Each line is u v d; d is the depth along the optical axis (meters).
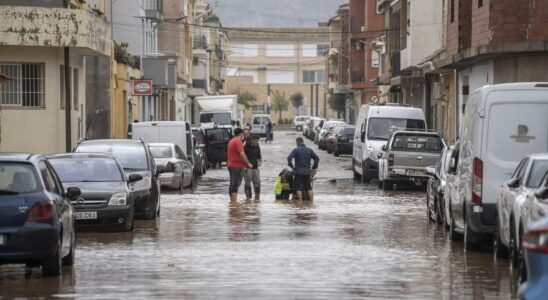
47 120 59.91
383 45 116.19
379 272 23.70
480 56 53.38
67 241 24.33
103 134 75.56
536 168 24.12
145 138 62.38
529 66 51.66
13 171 22.67
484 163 27.50
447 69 67.50
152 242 30.33
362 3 142.25
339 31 169.62
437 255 27.25
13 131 59.56
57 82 60.03
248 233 32.88
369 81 137.12
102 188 32.94
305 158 47.28
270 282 21.92
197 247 28.91
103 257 26.61
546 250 13.75
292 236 31.95
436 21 87.38
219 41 191.38
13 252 21.97
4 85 59.44
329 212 41.12
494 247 26.84
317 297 19.92
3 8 56.94
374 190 55.91
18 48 59.19
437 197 35.38
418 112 64.44
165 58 106.25
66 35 57.53
